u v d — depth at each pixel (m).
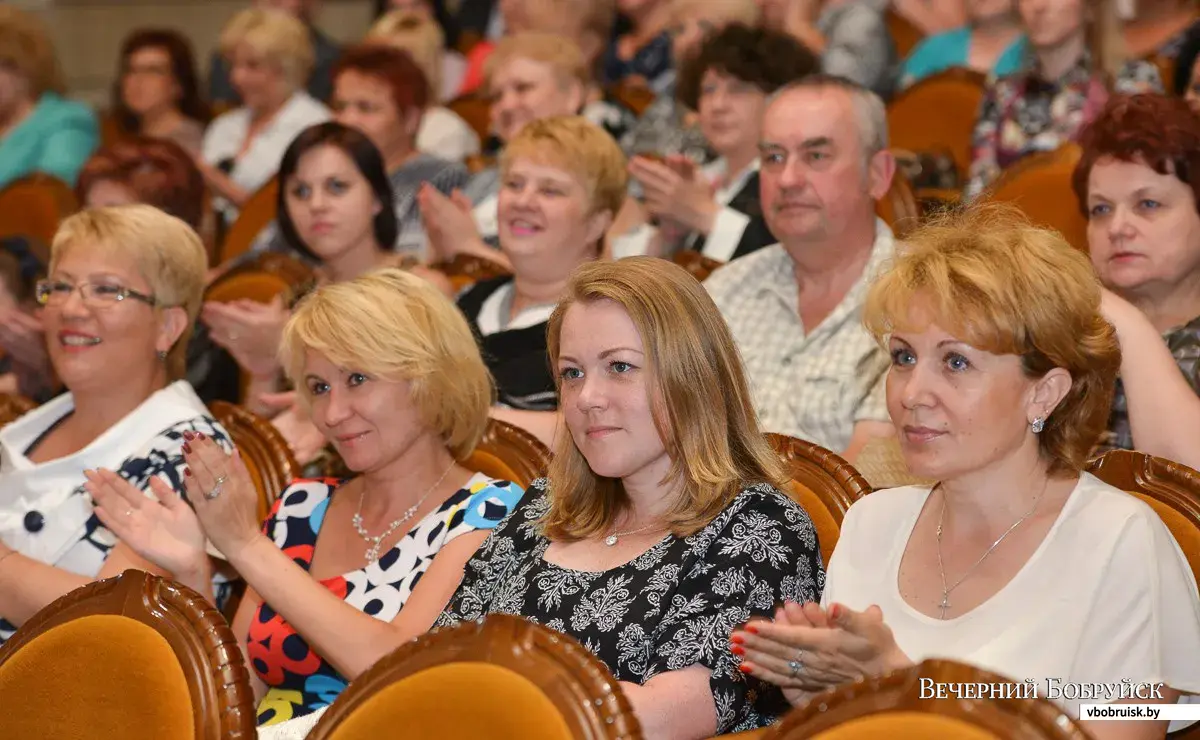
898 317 2.45
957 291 2.38
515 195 4.52
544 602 2.75
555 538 2.88
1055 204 4.62
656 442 2.73
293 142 5.16
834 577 2.67
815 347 4.05
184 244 3.83
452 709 2.06
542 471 3.47
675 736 2.51
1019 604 2.40
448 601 3.12
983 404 2.40
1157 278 3.65
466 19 9.58
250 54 8.01
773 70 5.45
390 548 3.27
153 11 11.67
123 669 2.35
